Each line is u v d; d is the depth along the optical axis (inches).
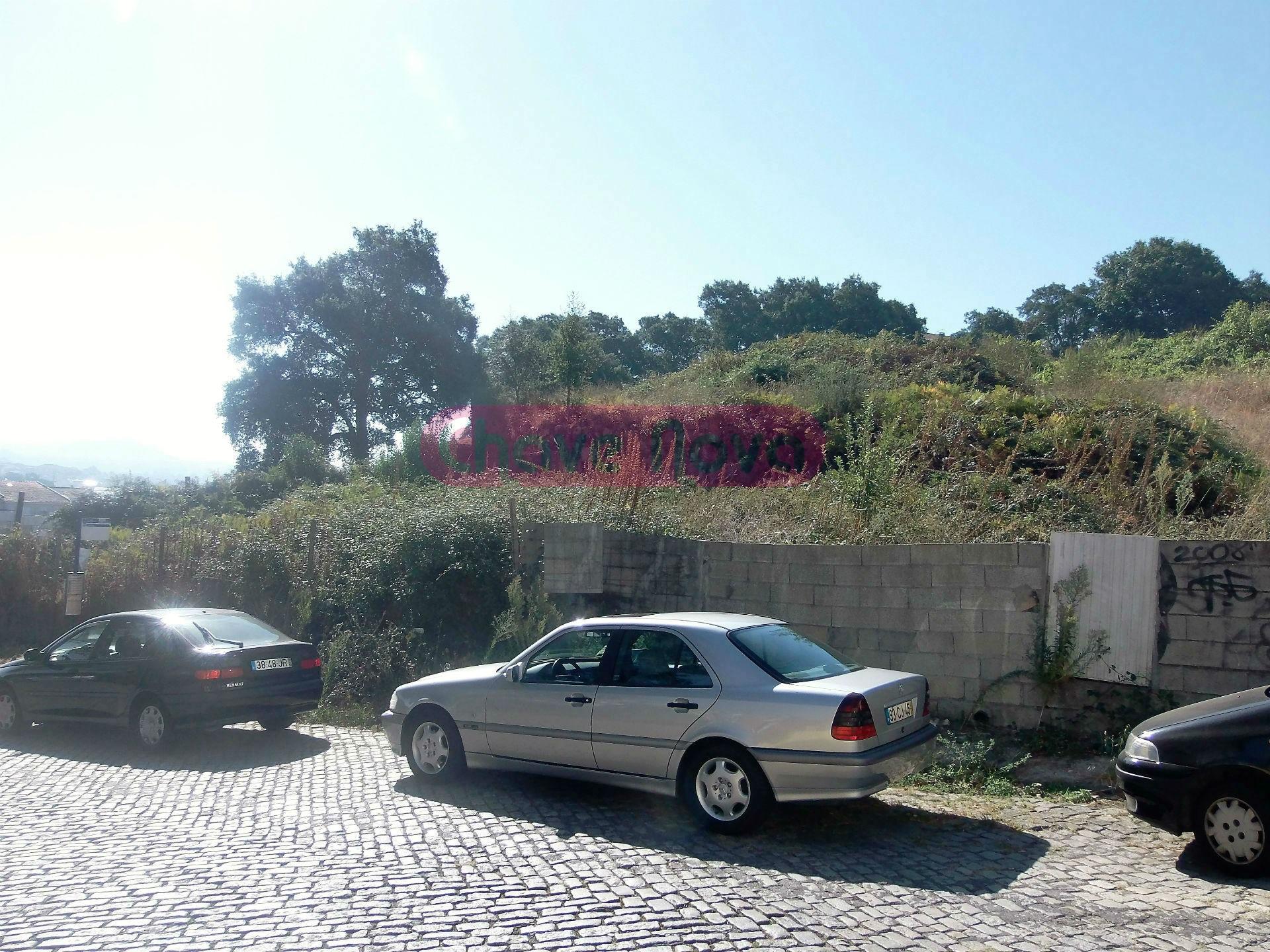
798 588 401.4
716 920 203.6
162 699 401.1
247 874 236.4
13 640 755.4
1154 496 503.2
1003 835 264.5
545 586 480.1
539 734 303.1
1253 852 223.1
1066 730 336.2
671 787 277.4
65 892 225.1
